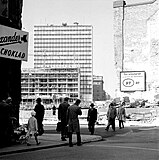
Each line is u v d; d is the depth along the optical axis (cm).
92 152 1456
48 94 18212
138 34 5356
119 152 1459
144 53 5303
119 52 5434
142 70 5288
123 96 5328
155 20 5262
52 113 5725
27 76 18350
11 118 1628
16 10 1986
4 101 1580
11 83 1909
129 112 4941
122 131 2758
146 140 2044
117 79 5394
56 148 1608
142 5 5350
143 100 5175
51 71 18500
